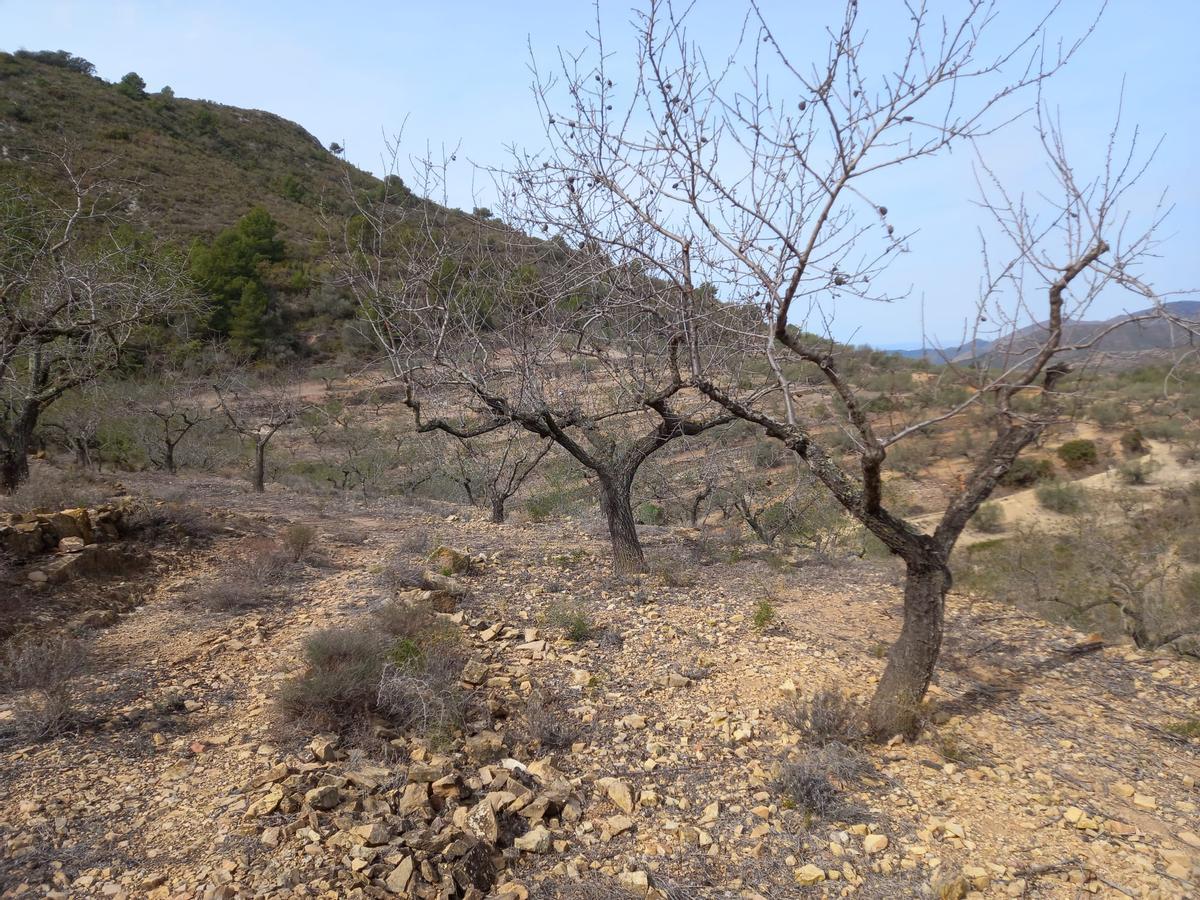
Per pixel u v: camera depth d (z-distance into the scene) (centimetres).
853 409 416
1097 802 424
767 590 818
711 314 494
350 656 495
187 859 326
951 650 656
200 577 770
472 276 741
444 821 363
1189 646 929
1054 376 439
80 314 1127
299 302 3775
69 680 493
